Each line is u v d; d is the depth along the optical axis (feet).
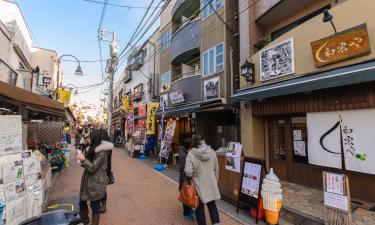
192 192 13.46
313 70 20.15
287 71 22.45
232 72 32.86
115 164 38.14
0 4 33.60
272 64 24.09
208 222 15.70
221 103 31.32
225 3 34.63
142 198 20.52
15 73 33.30
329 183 14.01
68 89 63.10
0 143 12.41
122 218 16.21
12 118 13.19
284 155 25.27
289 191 21.08
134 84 80.33
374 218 15.10
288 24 28.43
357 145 17.54
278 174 25.67
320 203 18.01
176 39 47.88
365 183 18.11
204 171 13.60
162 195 21.40
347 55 17.24
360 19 17.11
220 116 42.32
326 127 19.54
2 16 33.60
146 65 68.74
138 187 24.09
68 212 9.89
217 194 13.41
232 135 33.45
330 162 19.11
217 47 35.45
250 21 29.55
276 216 14.66
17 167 12.93
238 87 32.96
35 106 19.80
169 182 26.32
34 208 14.05
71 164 38.73
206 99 36.58
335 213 13.56
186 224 15.30
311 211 16.49
